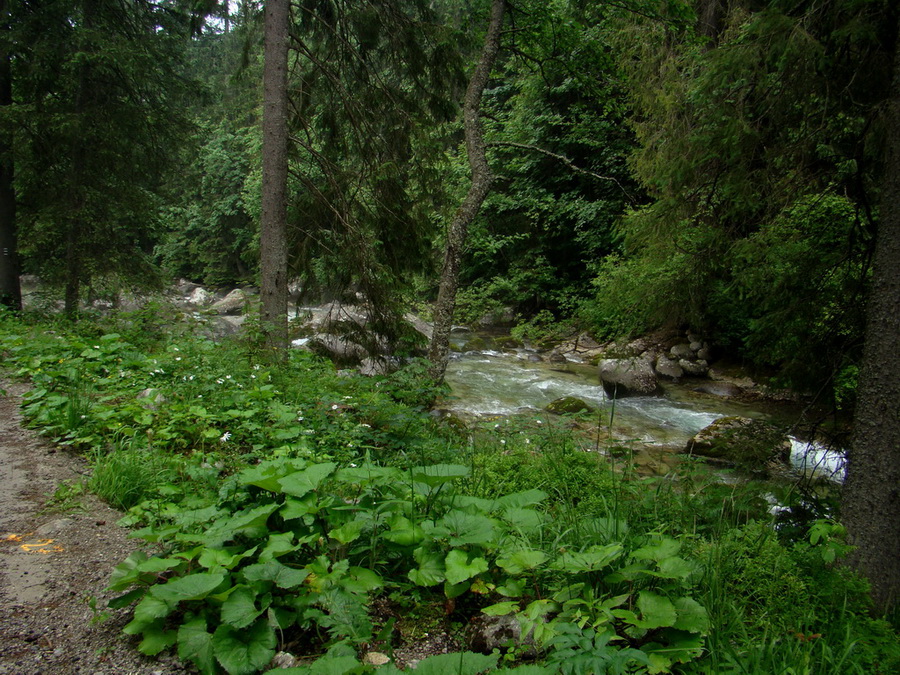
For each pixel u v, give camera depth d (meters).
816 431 4.74
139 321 8.83
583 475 4.53
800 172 4.57
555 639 1.97
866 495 3.13
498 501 2.94
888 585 2.99
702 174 4.95
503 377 12.33
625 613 2.16
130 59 10.63
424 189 9.41
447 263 8.43
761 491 4.32
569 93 17.09
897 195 3.11
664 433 8.46
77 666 2.03
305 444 4.34
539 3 9.16
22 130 10.66
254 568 2.11
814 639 2.42
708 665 2.12
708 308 5.58
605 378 11.26
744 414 9.77
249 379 5.89
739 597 2.64
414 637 2.32
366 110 9.02
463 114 9.27
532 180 18.98
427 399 6.42
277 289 8.09
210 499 3.04
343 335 9.09
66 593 2.46
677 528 3.54
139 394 5.26
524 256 19.83
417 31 8.80
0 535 2.92
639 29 11.32
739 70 4.24
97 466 3.62
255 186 22.75
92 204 11.57
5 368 6.50
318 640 2.19
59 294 12.20
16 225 11.91
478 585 2.46
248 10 8.91
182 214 27.95
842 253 4.43
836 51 4.12
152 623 2.16
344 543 2.36
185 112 12.95
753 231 5.08
